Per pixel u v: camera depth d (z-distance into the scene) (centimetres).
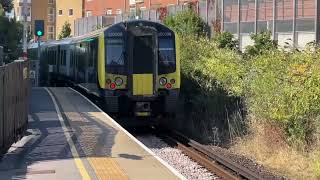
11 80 1641
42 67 6112
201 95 2805
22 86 1847
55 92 3516
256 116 2225
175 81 2577
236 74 2677
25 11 3219
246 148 2162
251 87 2400
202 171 1719
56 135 1867
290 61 2323
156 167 1400
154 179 1265
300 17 3500
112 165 1414
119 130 1981
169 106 2584
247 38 3819
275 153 1986
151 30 2548
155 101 2583
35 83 4572
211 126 2617
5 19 4159
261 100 2192
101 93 2584
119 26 2542
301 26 3497
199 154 2044
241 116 2411
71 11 10438
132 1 7750
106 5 8600
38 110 2519
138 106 2548
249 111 2342
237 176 1653
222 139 2428
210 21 4103
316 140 1923
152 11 5062
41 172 1314
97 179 1250
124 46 2538
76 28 7494
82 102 2872
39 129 1989
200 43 3359
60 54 4812
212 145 2345
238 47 3653
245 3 3850
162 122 2762
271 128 2075
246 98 2430
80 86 3431
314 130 1939
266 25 3706
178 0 6294
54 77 5244
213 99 2689
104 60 2527
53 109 2561
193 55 3192
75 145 1691
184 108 2973
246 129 2317
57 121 2180
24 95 1892
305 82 1997
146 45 2542
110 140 1784
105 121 2192
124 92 2530
